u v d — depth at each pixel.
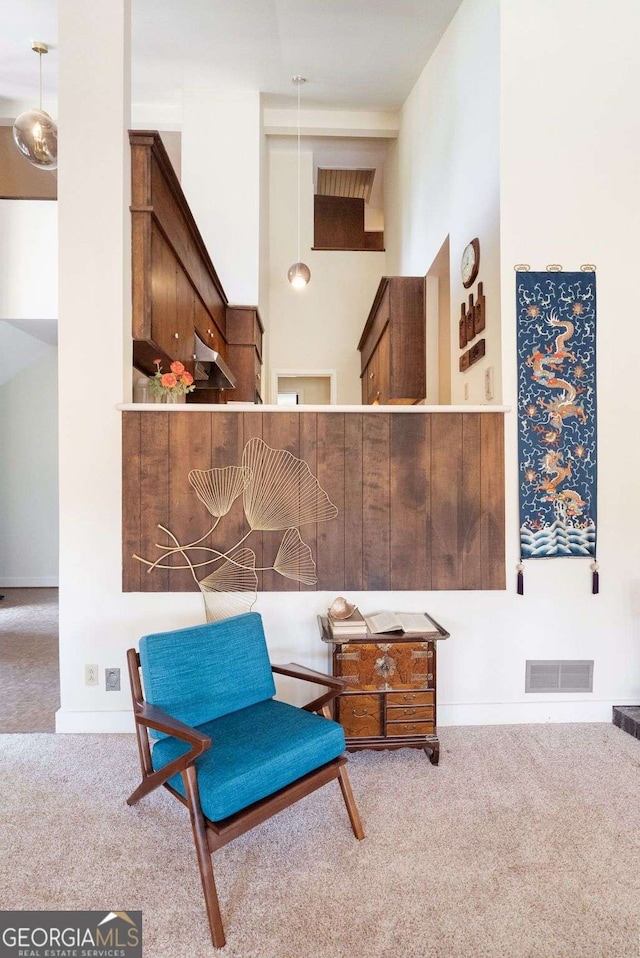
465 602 2.51
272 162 5.98
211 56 3.98
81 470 2.40
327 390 7.50
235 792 1.43
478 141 2.87
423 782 2.03
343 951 1.31
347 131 4.98
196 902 1.47
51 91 4.28
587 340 2.58
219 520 2.43
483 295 2.80
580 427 2.57
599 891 1.50
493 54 2.65
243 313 4.69
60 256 2.38
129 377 2.46
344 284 6.16
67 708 2.41
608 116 2.59
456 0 3.20
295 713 1.85
